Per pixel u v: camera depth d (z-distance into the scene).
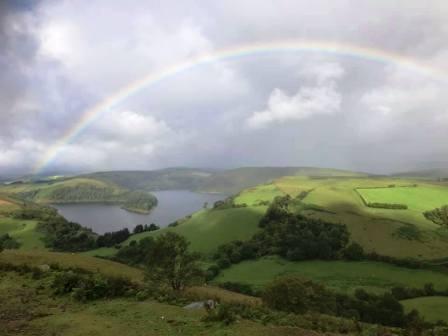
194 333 15.12
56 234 157.88
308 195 191.38
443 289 85.44
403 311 64.19
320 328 17.44
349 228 137.50
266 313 18.83
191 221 165.12
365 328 18.31
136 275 48.94
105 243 148.38
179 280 38.59
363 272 100.62
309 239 121.88
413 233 129.62
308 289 36.59
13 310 17.95
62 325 15.99
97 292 21.05
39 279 24.92
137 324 16.22
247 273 103.81
